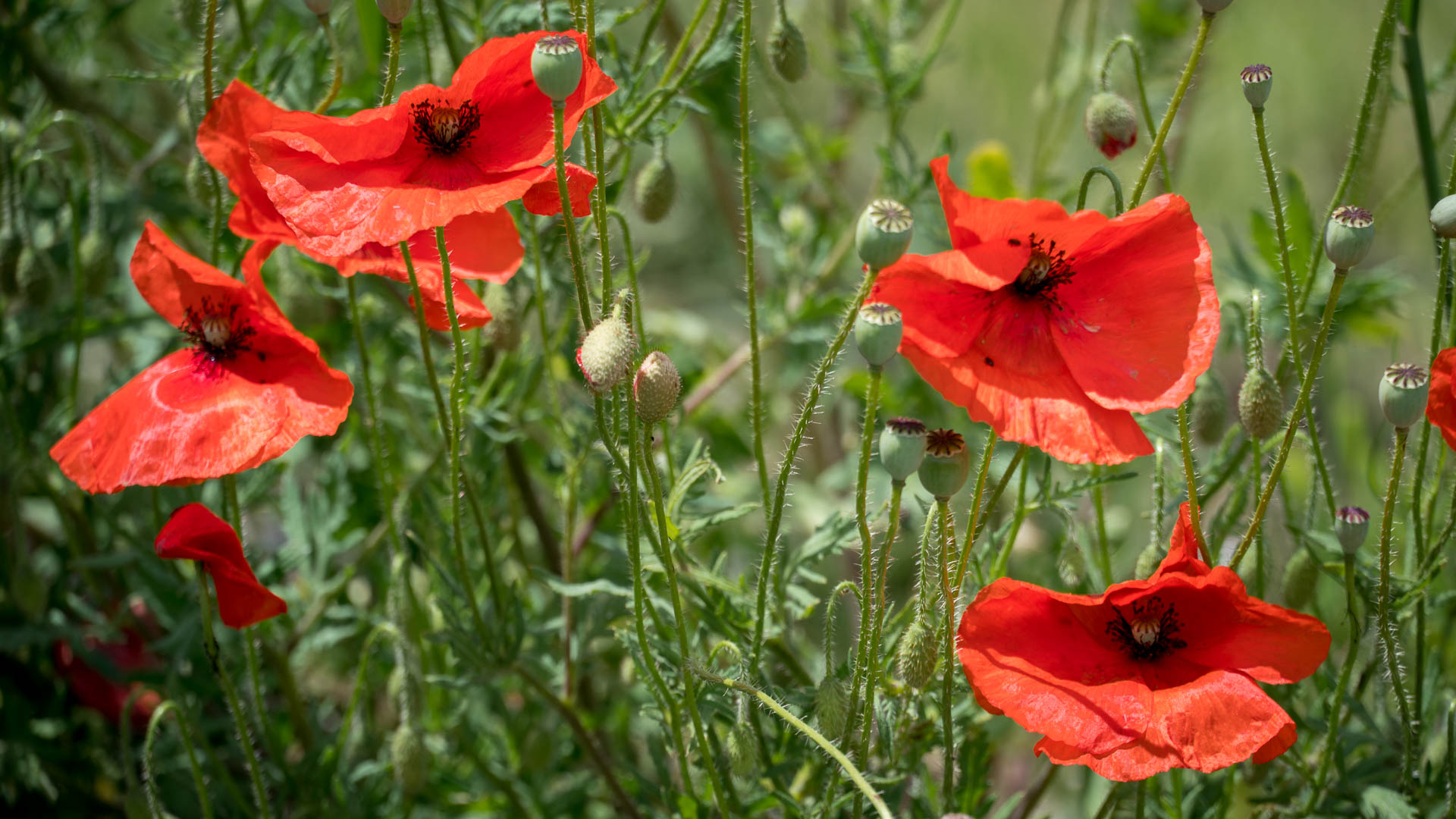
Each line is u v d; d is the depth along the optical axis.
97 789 1.10
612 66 1.07
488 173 0.92
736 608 0.98
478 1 1.05
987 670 0.90
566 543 1.02
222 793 1.05
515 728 1.09
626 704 1.11
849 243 1.17
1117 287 0.91
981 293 0.91
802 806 0.96
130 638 1.10
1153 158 0.91
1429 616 1.04
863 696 0.94
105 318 1.10
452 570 1.06
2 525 1.06
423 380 1.11
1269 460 1.06
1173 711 0.90
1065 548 0.95
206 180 0.99
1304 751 0.98
